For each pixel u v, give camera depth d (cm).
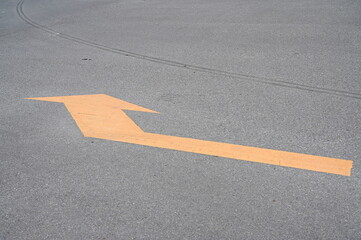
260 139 480
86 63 780
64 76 715
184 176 418
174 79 680
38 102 609
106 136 501
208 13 1112
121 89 646
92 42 923
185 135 496
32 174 433
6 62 811
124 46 878
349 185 393
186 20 1057
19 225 361
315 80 646
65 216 369
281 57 757
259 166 429
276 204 372
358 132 485
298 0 1183
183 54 806
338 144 462
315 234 337
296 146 462
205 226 350
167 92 627
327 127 499
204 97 602
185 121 531
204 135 494
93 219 364
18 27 1109
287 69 698
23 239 345
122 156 457
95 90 647
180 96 609
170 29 986
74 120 545
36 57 834
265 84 640
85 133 510
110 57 810
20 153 473
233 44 848
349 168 418
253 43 845
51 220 365
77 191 402
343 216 354
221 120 529
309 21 968
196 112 554
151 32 972
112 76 705
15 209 381
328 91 603
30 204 387
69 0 1452
